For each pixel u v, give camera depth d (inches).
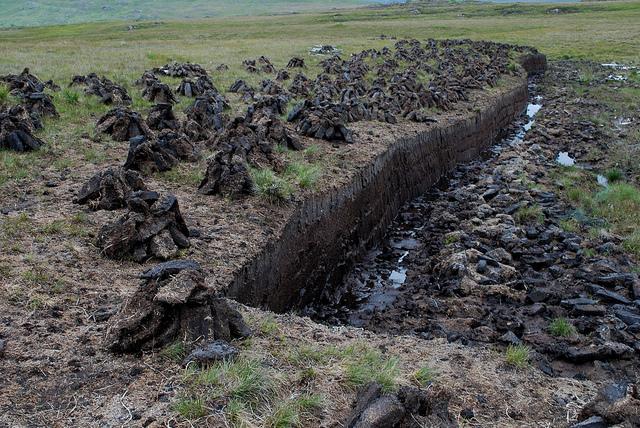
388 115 824.9
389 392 223.9
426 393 214.8
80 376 225.1
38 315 264.7
